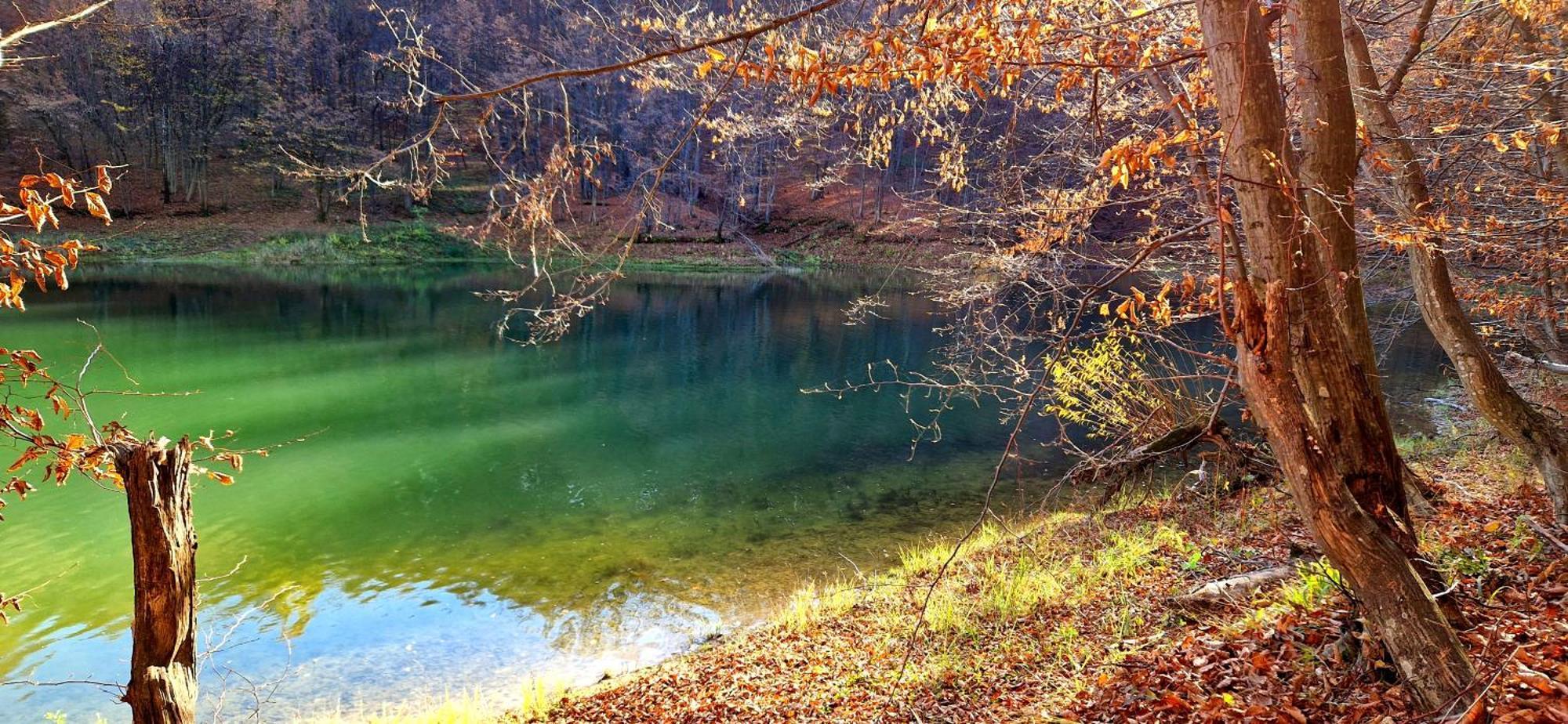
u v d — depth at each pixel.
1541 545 5.61
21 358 3.37
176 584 3.33
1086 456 8.63
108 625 8.69
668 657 8.06
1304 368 3.98
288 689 7.57
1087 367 8.60
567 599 9.45
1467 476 8.99
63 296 32.59
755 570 10.26
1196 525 9.17
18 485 3.35
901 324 33.78
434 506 12.60
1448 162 7.17
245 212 51.66
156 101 49.16
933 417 18.81
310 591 9.61
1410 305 10.66
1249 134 3.32
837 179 8.60
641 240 53.78
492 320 31.91
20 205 2.97
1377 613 3.44
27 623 8.66
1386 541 3.40
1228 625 5.84
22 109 43.09
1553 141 5.39
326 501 12.73
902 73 4.12
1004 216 7.25
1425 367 21.56
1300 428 3.33
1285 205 3.35
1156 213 6.89
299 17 46.97
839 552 10.79
